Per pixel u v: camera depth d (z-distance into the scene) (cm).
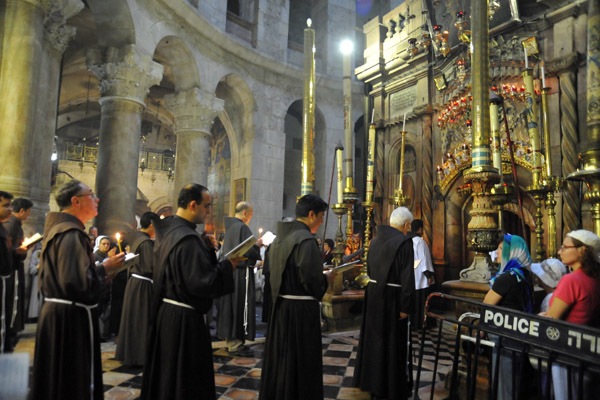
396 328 355
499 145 473
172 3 1086
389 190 1060
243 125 1497
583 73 702
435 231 935
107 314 578
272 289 306
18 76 607
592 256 247
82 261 245
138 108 983
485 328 270
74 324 246
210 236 473
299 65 1620
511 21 784
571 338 215
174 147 2367
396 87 1054
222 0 1343
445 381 389
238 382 407
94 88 1834
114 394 371
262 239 495
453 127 902
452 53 905
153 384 245
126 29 972
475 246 402
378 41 1082
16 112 601
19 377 81
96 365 256
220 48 1332
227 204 1611
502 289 310
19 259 423
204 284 244
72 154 2102
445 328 664
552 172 730
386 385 350
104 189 924
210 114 1273
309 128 646
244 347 504
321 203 322
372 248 383
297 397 283
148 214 481
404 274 351
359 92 1686
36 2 629
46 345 241
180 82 1268
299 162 1878
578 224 679
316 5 1731
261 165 1467
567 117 708
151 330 253
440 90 941
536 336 235
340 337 598
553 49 748
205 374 251
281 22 1545
